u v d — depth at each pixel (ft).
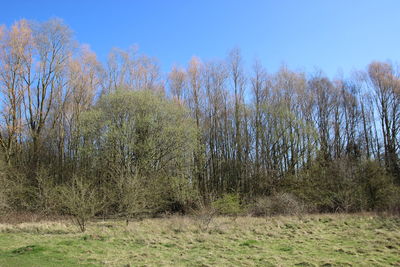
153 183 77.61
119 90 88.43
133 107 85.92
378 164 81.20
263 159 101.86
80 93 100.42
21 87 88.53
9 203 67.67
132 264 26.53
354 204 72.02
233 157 106.52
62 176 90.43
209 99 110.22
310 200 75.41
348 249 31.32
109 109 86.63
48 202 68.13
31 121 93.04
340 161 82.02
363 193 72.90
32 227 48.70
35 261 27.12
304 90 110.22
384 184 74.23
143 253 30.66
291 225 49.08
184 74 110.73
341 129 111.14
